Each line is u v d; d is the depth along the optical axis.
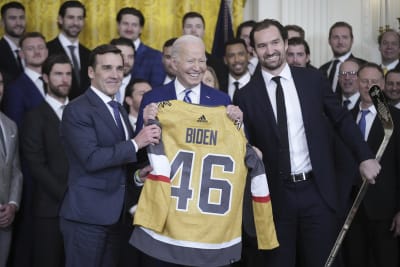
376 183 4.61
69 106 3.65
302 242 3.86
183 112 3.46
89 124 3.60
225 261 3.40
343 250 4.80
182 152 3.43
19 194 4.67
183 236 3.37
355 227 4.73
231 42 5.29
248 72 5.35
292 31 5.68
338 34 5.66
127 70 5.13
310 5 6.36
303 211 3.81
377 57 6.53
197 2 6.48
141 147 3.44
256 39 3.83
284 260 3.81
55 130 4.64
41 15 6.30
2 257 4.60
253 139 3.91
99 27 6.36
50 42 5.61
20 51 5.29
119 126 3.70
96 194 3.58
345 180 4.30
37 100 5.05
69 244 3.61
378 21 6.55
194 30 5.72
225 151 3.43
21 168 4.84
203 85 3.75
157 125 3.44
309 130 3.79
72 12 5.55
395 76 5.07
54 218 4.59
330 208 3.81
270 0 6.38
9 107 5.00
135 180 3.63
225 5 6.37
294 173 3.79
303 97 3.82
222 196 3.41
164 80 5.38
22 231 4.82
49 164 4.61
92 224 3.56
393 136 4.62
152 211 3.37
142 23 5.69
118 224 3.66
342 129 3.88
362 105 4.77
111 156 3.46
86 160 3.51
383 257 4.65
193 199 3.40
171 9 6.47
